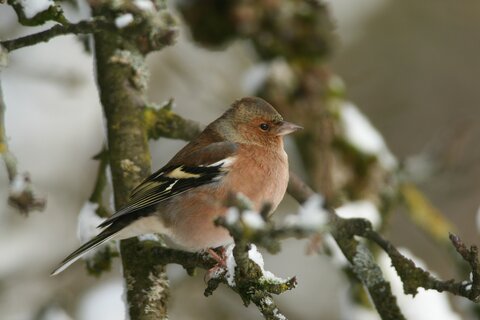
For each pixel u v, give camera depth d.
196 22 12.31
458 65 17.53
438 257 15.80
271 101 11.95
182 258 8.08
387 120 17.27
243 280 7.08
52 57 14.47
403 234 15.92
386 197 11.73
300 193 10.05
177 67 15.92
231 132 9.66
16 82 14.66
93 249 9.38
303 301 15.02
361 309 10.70
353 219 8.70
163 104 9.78
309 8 12.45
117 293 12.25
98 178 9.67
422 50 17.62
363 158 11.73
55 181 14.60
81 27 8.07
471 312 10.76
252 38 12.57
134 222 8.79
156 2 9.44
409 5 17.75
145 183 8.88
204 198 9.13
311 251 9.20
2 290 13.41
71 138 14.88
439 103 17.30
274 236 5.98
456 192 15.37
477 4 17.81
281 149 9.81
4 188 13.72
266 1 12.19
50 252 14.02
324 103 12.08
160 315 7.89
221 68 16.17
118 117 9.42
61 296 13.05
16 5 7.95
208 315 13.90
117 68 9.68
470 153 15.61
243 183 9.30
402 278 8.07
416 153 16.95
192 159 9.37
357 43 17.59
